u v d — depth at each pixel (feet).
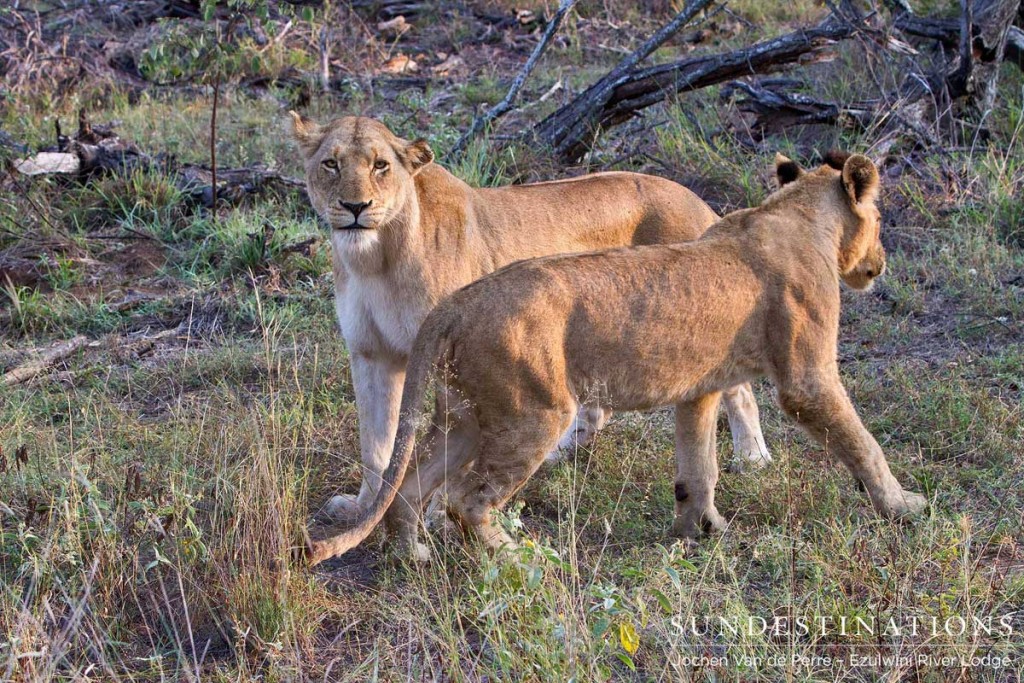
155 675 25.63
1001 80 66.59
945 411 36.68
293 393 40.55
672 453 35.45
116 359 45.44
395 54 94.38
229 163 66.03
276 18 90.33
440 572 28.73
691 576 27.71
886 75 66.03
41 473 33.50
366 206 31.07
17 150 63.26
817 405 30.45
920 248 51.88
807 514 31.17
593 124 61.87
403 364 33.65
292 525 28.89
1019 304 45.14
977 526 30.55
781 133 64.03
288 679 24.27
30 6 94.63
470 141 61.72
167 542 28.60
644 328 28.86
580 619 24.89
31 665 23.97
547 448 28.53
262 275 52.03
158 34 84.79
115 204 59.06
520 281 27.99
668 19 96.02
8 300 50.96
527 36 95.86
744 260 30.32
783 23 92.63
